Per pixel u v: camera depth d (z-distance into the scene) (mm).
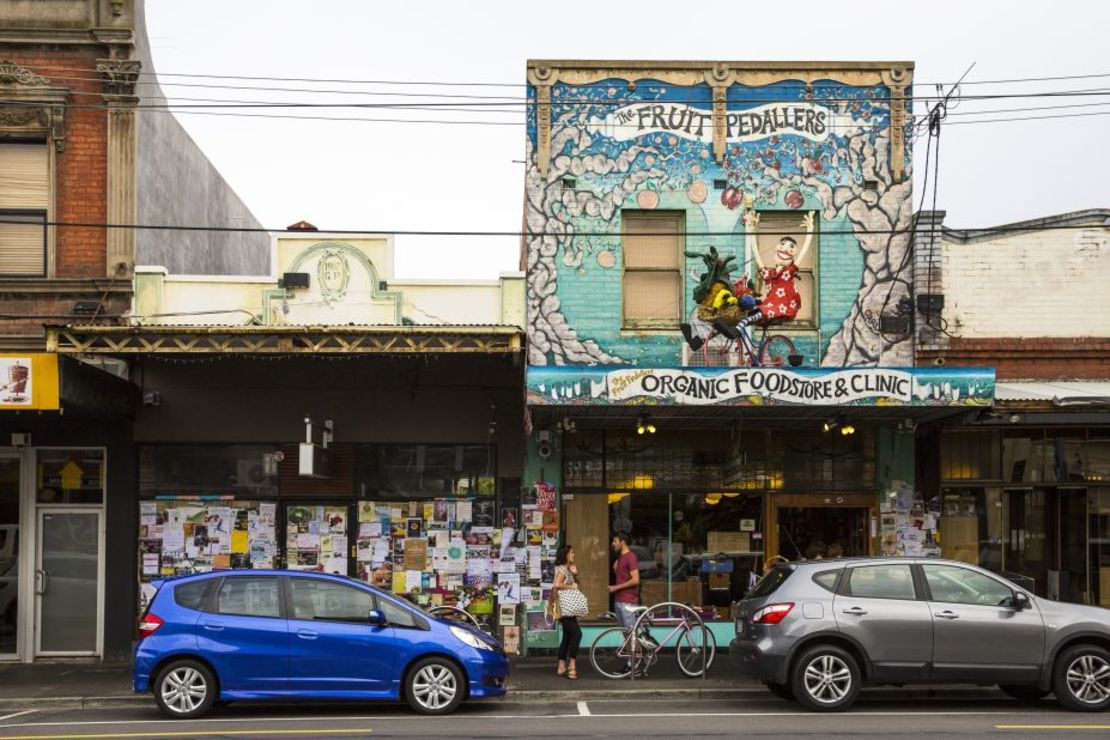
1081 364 16125
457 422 16141
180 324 15398
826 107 16266
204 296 15695
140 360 15805
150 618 11578
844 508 16438
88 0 15922
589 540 16219
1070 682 11406
